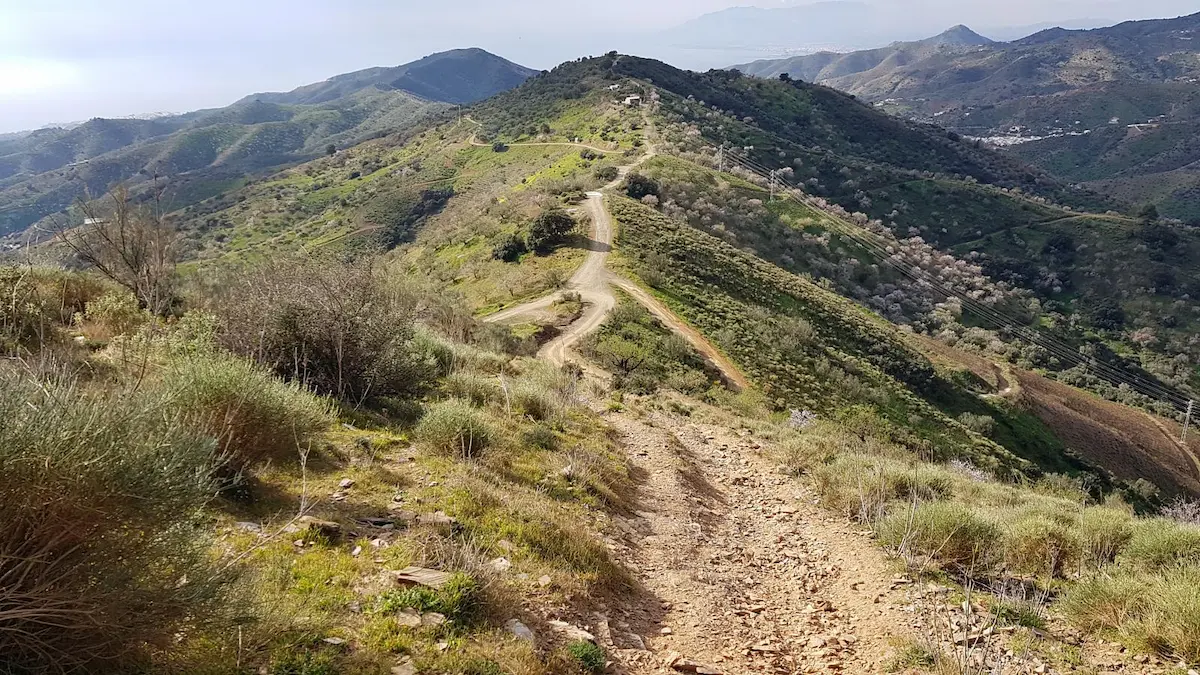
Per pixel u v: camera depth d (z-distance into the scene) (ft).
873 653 17.61
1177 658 16.49
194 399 18.66
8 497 8.70
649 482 35.45
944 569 24.25
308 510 18.02
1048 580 22.72
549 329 128.57
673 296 158.61
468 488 22.54
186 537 10.28
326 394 30.55
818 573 24.97
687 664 15.70
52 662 8.95
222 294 35.42
